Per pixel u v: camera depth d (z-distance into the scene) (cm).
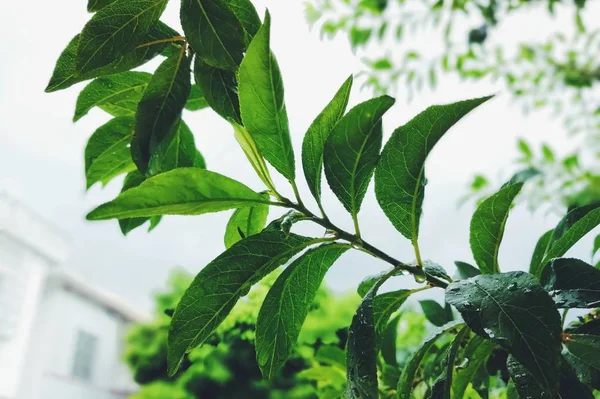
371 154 41
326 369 60
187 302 41
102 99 50
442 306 58
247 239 42
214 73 47
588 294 40
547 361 34
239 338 75
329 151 41
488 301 36
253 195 41
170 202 39
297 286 43
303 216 42
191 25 45
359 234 43
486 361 49
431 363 54
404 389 42
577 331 45
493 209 44
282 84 41
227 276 41
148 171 47
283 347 43
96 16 43
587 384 43
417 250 43
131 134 51
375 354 37
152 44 46
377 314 45
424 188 42
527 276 36
